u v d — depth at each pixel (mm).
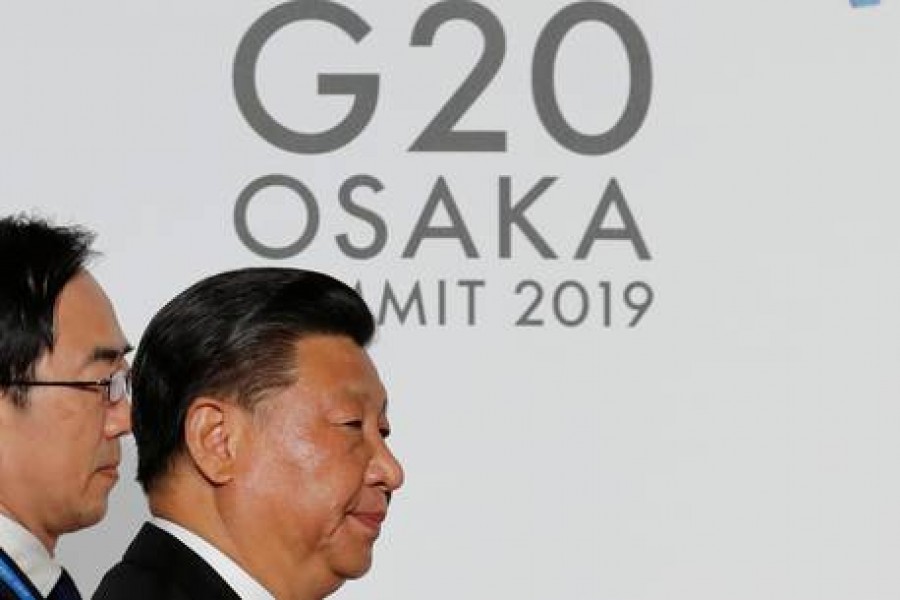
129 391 5883
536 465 9789
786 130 9875
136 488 9602
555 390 9797
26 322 5617
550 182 9820
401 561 9773
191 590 4555
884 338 9828
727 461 9805
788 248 9852
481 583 9766
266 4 9828
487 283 9789
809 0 9898
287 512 4684
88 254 5902
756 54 9898
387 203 9789
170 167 9766
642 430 9805
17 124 9734
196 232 9773
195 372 4680
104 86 9773
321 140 9805
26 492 5707
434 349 9773
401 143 9812
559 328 9805
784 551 9781
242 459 4676
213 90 9805
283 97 9805
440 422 9773
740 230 9852
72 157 9742
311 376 4711
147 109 9781
